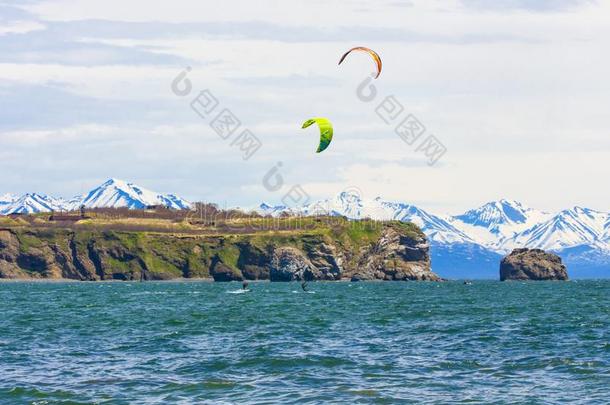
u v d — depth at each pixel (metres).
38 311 186.00
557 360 88.06
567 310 181.75
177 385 73.88
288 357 90.38
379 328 128.25
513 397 68.56
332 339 110.56
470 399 67.88
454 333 118.56
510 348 99.31
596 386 73.31
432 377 78.19
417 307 195.00
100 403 66.56
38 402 67.12
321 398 68.19
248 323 139.00
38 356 94.06
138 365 86.00
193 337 114.19
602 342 104.75
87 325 138.25
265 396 69.00
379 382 75.44
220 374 79.88
